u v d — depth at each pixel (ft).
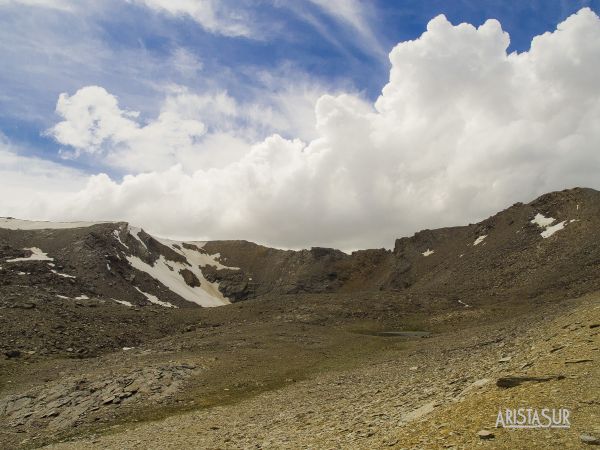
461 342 185.16
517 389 56.44
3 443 115.75
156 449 86.07
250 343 237.45
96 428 117.29
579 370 56.34
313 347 230.68
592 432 40.22
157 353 222.48
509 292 410.52
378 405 83.71
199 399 137.18
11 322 278.26
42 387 159.02
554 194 602.85
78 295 465.47
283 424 90.22
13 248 561.84
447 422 53.16
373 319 343.46
